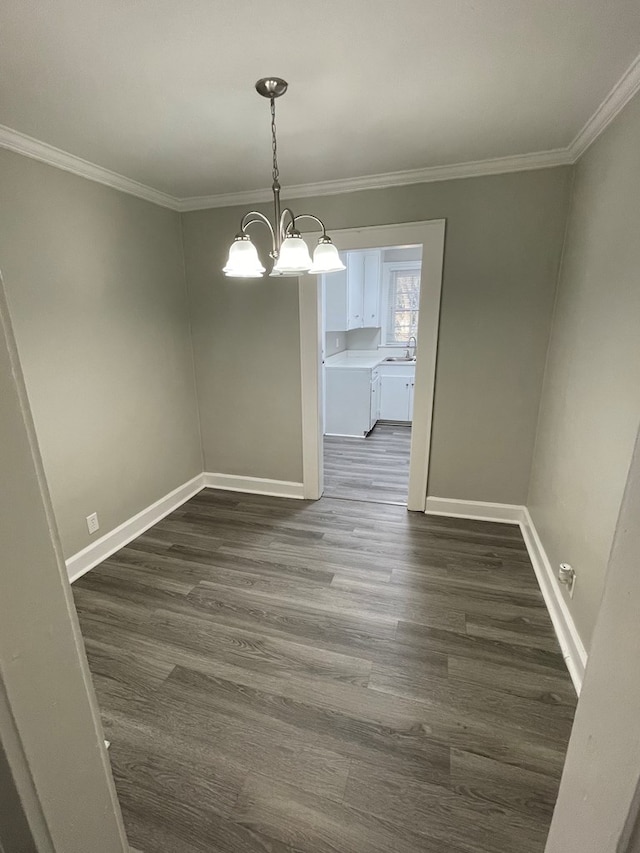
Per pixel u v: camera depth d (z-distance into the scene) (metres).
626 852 0.46
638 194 1.46
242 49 1.41
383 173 2.61
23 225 2.06
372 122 1.94
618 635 0.50
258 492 3.66
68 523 2.43
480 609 2.16
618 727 0.48
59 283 2.27
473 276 2.70
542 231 2.50
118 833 0.60
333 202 2.83
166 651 1.92
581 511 1.83
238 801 1.32
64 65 1.46
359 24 1.29
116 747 1.49
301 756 1.45
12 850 0.45
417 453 3.13
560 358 2.37
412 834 1.23
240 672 1.80
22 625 0.42
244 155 2.29
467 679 1.75
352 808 1.29
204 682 1.75
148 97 1.69
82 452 2.49
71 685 0.49
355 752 1.46
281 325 3.20
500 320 2.71
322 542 2.83
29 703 0.44
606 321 1.69
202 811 1.29
